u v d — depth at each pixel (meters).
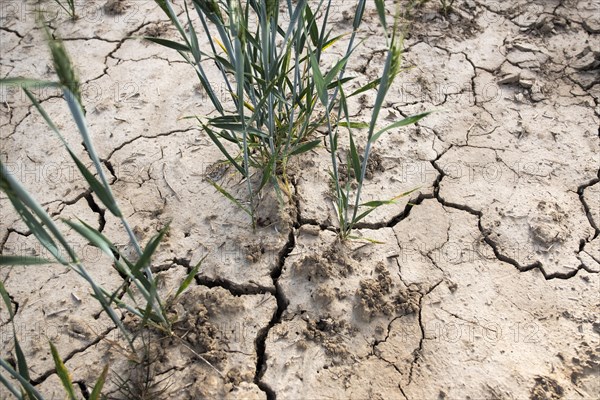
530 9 3.28
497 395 1.86
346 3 3.35
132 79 2.97
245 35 1.79
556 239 2.26
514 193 2.44
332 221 2.34
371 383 1.90
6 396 1.88
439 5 3.27
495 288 2.14
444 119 2.73
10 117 2.80
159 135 2.70
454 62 3.01
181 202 2.43
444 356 1.96
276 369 1.94
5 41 3.19
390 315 2.06
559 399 1.84
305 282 2.15
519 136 2.66
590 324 2.03
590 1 3.30
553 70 2.96
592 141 2.63
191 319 2.01
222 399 1.86
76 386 1.90
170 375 1.91
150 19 3.29
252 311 2.08
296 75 2.12
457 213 2.38
